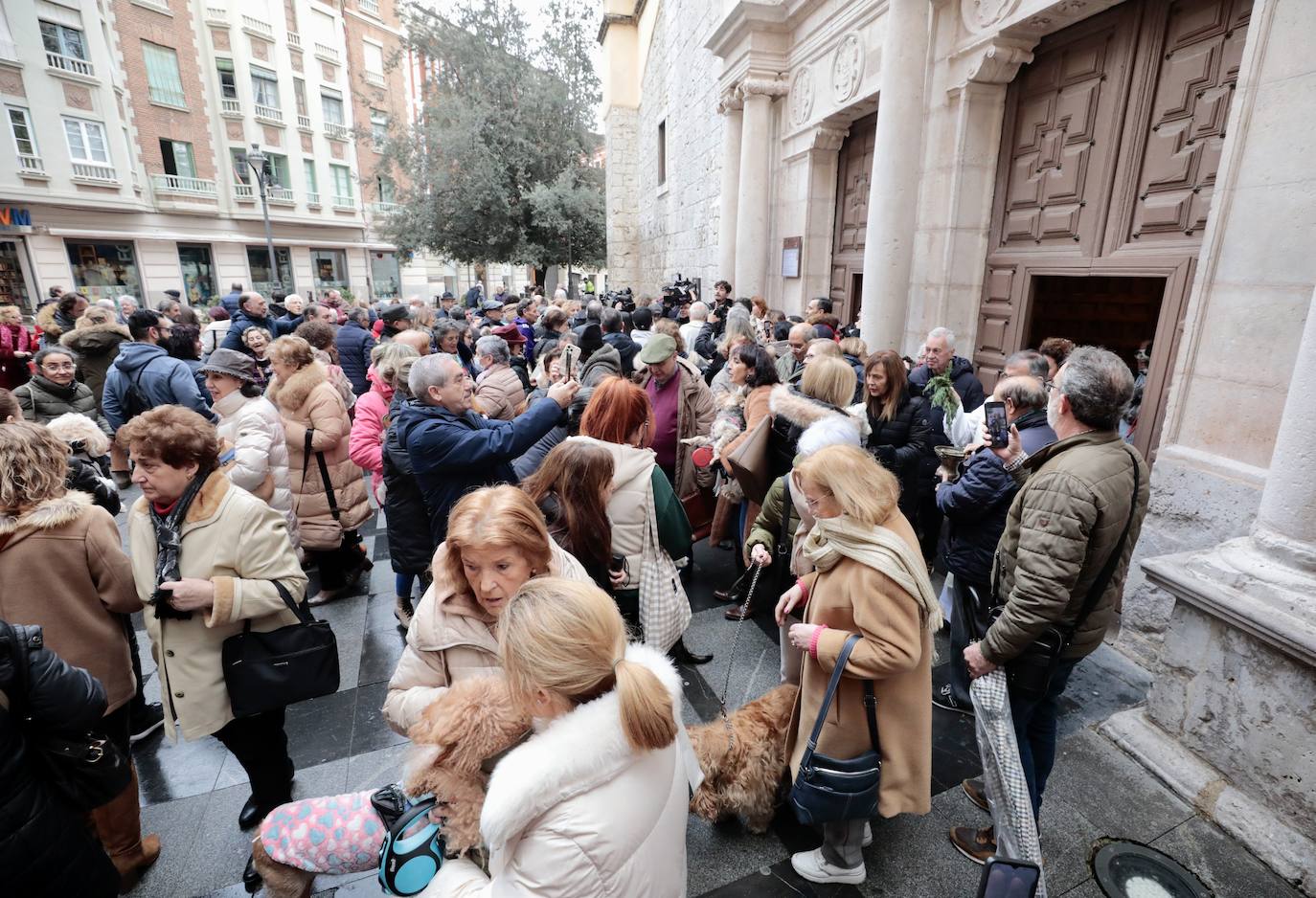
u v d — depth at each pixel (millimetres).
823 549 1812
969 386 4062
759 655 3273
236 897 2021
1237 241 2701
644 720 996
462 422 2801
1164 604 3020
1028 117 4582
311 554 4469
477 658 1529
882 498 1749
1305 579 2111
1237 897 1975
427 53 19578
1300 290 2484
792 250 8164
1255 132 2600
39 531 1831
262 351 6551
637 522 2455
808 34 7461
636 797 1021
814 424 2354
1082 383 1832
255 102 25578
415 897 1190
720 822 2277
